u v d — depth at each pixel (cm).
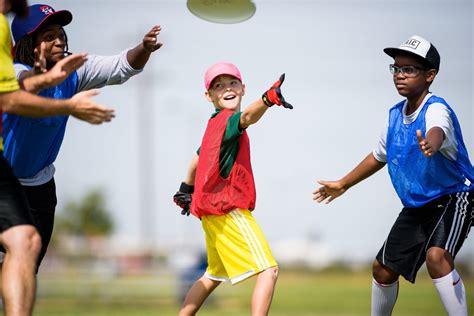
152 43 1867
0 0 1466
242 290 7669
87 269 7038
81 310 5138
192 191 2025
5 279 1386
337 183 2041
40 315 4569
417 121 1836
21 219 1441
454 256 1822
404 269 1883
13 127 1725
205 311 5231
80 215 17938
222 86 1869
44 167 1848
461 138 1856
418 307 5394
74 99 1399
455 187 1847
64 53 1794
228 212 1794
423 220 1866
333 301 6228
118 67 1873
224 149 1773
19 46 1766
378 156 1986
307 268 13512
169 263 7062
